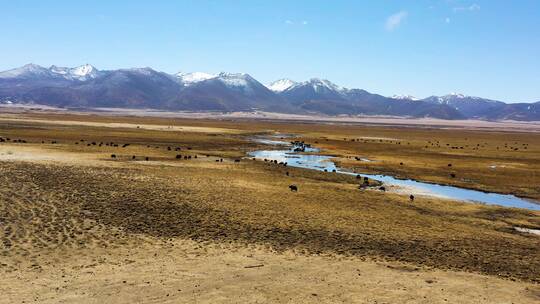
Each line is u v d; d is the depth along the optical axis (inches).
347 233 1118.4
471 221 1359.5
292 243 1016.9
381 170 2444.6
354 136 5467.5
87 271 794.2
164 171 1916.8
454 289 777.6
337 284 773.9
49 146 2726.4
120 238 991.6
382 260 933.2
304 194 1584.6
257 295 709.9
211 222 1151.6
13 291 695.1
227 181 1750.7
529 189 2020.2
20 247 893.8
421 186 1995.6
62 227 1037.2
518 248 1085.1
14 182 1467.8
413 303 705.6
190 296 697.0
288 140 4488.2
